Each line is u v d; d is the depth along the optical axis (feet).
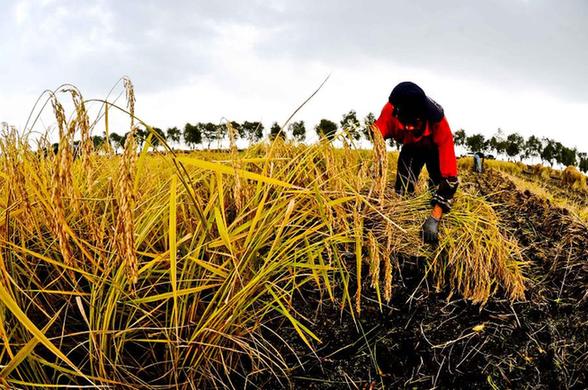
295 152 8.42
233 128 6.10
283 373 6.02
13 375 4.82
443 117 9.87
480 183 32.12
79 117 3.95
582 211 19.45
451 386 6.27
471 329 7.57
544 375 6.57
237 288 5.48
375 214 8.82
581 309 8.38
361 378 6.32
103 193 6.51
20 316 3.53
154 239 6.31
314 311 7.55
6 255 5.13
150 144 4.53
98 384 5.00
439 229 9.34
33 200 5.26
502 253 9.02
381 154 5.39
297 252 6.01
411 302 8.14
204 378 5.49
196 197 5.25
